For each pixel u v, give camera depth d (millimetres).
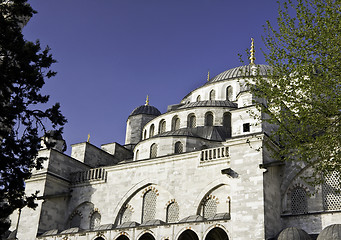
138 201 44406
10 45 26656
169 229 37312
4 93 26797
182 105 59688
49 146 29641
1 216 27234
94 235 41312
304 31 25672
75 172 49812
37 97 28141
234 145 37812
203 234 35531
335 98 24438
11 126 27812
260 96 27641
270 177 36500
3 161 26750
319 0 25875
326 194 36156
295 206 37000
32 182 47500
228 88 60062
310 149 25625
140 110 71875
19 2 27406
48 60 28344
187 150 47188
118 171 46812
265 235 33125
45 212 46094
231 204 35594
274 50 26703
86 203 47594
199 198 40344
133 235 39031
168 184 42812
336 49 24484
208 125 52875
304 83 25359
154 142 49062
